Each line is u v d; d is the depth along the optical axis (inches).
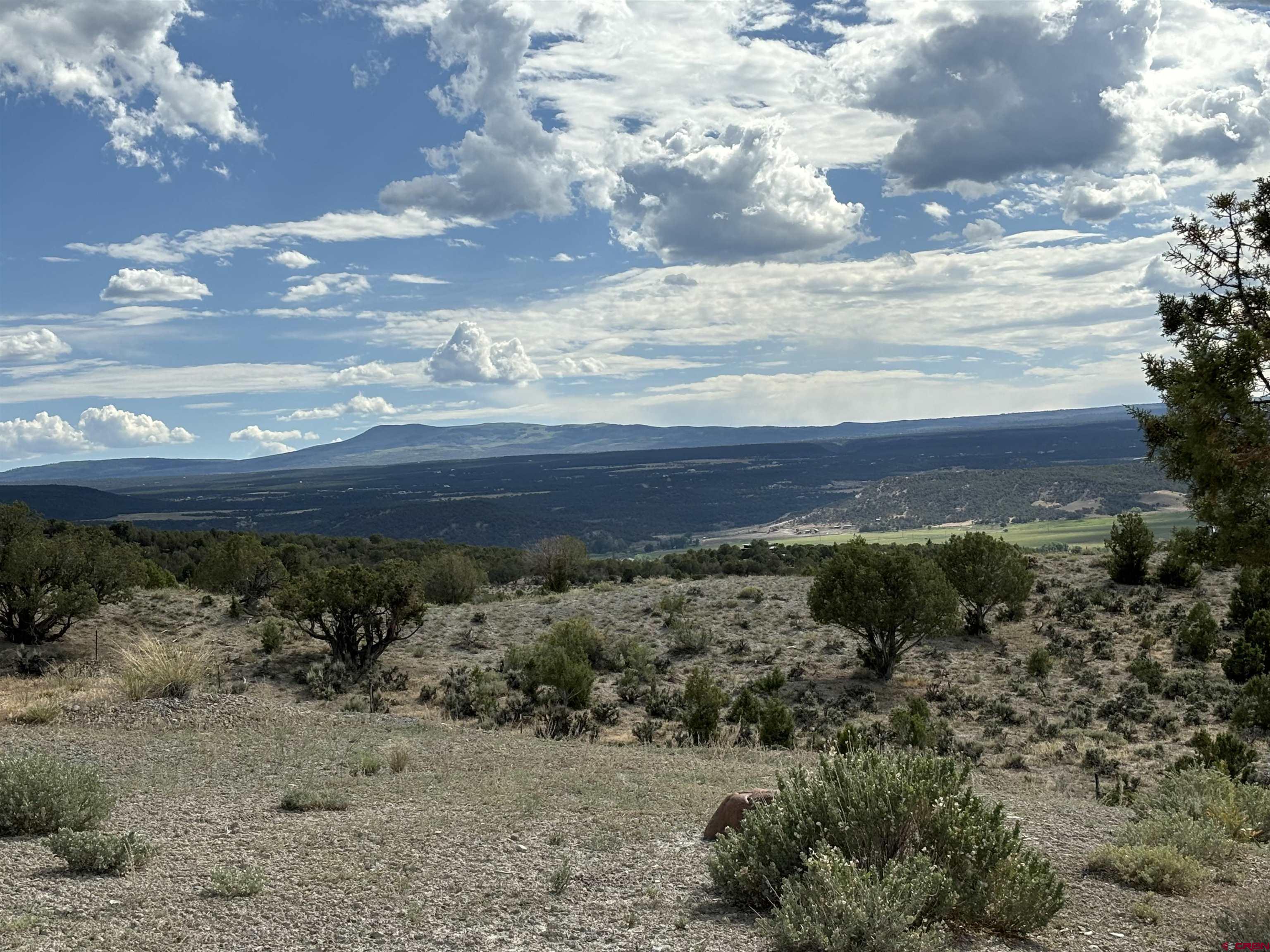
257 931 271.1
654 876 332.2
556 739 891.4
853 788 300.7
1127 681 1464.1
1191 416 322.3
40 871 335.3
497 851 371.9
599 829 415.5
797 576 2559.1
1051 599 1967.3
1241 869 386.6
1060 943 276.7
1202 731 1064.2
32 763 425.7
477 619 2014.0
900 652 1567.4
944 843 288.8
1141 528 2036.2
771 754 832.9
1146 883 344.2
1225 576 2030.0
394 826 422.6
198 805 478.9
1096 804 604.7
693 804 492.7
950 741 1104.8
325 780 564.1
